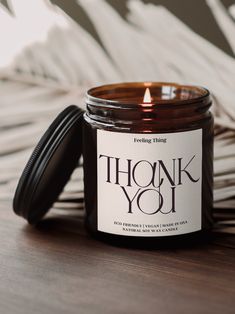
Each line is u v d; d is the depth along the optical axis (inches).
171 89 17.5
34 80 20.5
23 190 16.7
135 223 15.8
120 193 15.7
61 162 17.2
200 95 16.6
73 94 20.1
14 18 20.4
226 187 18.4
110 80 19.6
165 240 15.9
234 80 18.1
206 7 17.9
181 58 18.6
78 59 19.8
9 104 20.8
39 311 13.6
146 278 14.9
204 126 15.7
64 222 18.1
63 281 14.8
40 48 20.2
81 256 15.9
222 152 18.4
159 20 18.6
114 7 19.1
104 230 16.2
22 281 14.8
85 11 19.4
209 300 13.9
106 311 13.5
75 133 16.9
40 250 16.4
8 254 16.2
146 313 13.4
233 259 15.7
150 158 15.3
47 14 19.9
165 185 15.5
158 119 15.3
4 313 13.5
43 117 20.5
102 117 15.6
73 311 13.6
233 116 18.3
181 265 15.4
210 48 18.2
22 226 17.9
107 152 15.6
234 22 17.7
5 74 20.8
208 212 16.4
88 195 16.4
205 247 16.3
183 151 15.5
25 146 20.7
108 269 15.3
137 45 19.0
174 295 14.1
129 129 15.3
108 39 19.3
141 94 17.7
